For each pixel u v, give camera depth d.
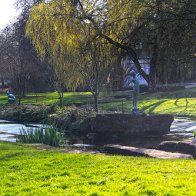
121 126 17.47
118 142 16.45
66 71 23.44
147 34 15.08
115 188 6.64
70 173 8.04
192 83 42.03
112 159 9.62
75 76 23.30
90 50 19.22
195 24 13.41
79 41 19.83
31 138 15.17
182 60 14.70
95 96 21.45
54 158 9.75
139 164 8.83
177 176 7.35
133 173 7.71
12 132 19.94
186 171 7.87
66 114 21.28
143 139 17.09
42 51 23.69
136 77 18.66
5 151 10.96
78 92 46.47
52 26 21.52
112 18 16.88
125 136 17.47
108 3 17.27
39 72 42.91
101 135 17.50
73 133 19.09
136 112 18.27
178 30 13.77
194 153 12.11
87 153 11.66
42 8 22.22
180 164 8.79
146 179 7.14
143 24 14.70
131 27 16.56
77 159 9.56
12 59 46.28
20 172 8.37
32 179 7.73
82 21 19.05
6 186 7.26
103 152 12.86
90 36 18.67
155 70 16.38
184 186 6.60
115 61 19.89
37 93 52.00
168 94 36.38
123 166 8.52
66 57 21.98
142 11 14.74
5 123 24.50
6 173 8.32
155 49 15.20
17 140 15.88
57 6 20.70
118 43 16.91
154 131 17.66
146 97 35.97
